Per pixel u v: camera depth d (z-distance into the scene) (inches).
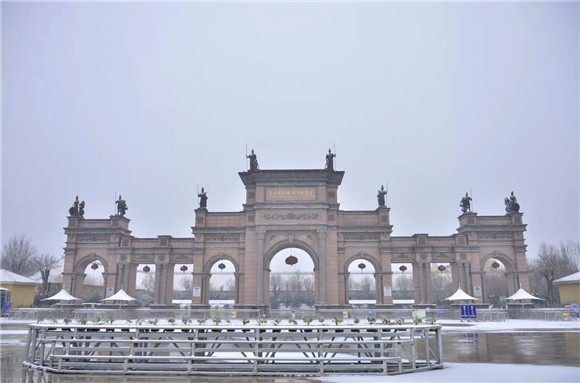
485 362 783.1
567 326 1756.9
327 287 2383.1
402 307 2561.5
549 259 4136.3
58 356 717.9
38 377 671.8
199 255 2518.5
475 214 2709.2
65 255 2719.0
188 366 698.8
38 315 2225.6
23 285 2933.1
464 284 2603.3
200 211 2571.4
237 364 733.3
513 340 1184.2
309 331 740.7
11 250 4402.1
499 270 5032.0
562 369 687.1
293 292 4827.8
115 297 2333.9
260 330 739.4
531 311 2306.8
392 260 2605.8
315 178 2486.5
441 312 2395.4
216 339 784.3
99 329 772.0
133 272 2714.1
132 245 2719.0
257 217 2449.6
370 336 705.6
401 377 641.0
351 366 704.4
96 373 699.4
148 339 739.4
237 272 2469.2
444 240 2662.4
